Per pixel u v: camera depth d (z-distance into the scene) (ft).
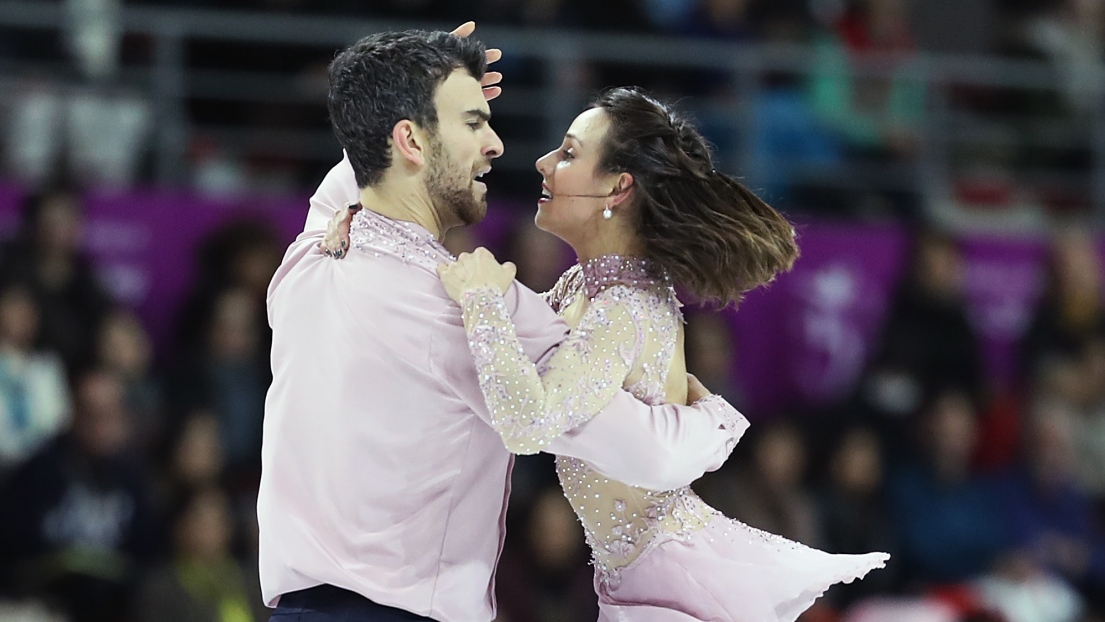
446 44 35.88
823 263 88.33
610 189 37.65
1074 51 104.94
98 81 81.20
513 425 33.37
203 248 79.05
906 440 86.17
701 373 81.71
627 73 90.74
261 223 79.30
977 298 90.94
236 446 75.51
